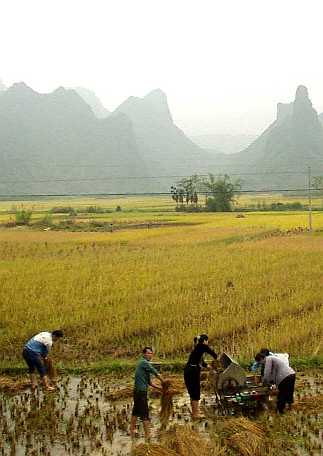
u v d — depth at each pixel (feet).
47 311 62.28
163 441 31.58
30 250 140.97
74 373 46.01
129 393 40.32
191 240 162.09
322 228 196.34
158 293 72.90
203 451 29.58
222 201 368.27
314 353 48.34
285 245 138.31
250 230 192.34
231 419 33.68
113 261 111.14
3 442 31.78
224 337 54.13
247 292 73.20
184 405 38.11
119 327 55.42
